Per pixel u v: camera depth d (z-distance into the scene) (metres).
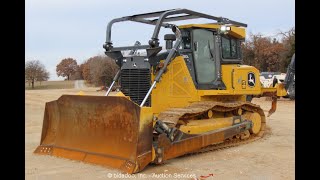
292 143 9.58
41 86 49.84
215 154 8.35
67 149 7.89
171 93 8.60
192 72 9.16
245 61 40.94
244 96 10.55
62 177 6.45
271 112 11.60
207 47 9.45
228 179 6.37
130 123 6.92
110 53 8.74
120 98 6.98
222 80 9.55
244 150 8.76
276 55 39.53
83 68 52.09
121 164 6.87
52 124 8.38
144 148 6.81
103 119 7.35
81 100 7.65
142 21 9.08
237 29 9.71
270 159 7.80
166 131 7.20
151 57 8.05
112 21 8.93
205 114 8.88
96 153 7.39
